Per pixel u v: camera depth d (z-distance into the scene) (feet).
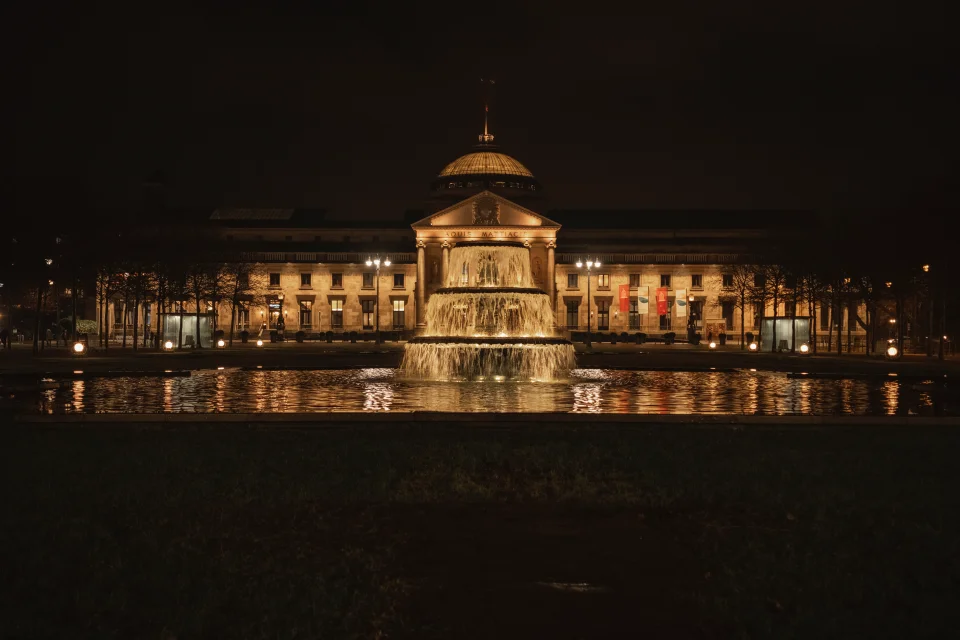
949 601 31.09
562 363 149.79
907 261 222.07
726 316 476.13
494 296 163.73
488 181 555.69
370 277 480.23
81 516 41.47
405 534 39.27
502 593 32.24
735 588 32.40
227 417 72.38
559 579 33.71
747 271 366.84
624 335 404.16
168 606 30.53
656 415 72.90
